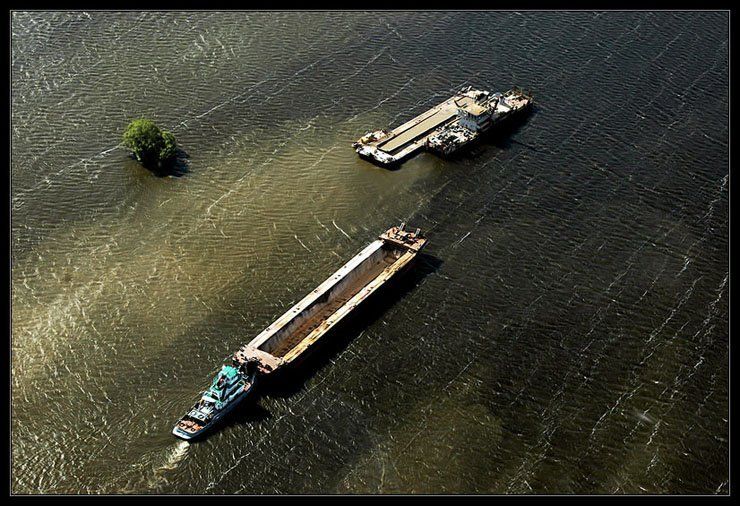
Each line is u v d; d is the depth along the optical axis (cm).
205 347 19725
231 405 18138
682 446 17912
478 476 17175
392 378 19162
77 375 18988
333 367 19400
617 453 17725
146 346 19738
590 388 19088
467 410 18475
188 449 17425
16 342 19800
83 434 17700
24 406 18262
